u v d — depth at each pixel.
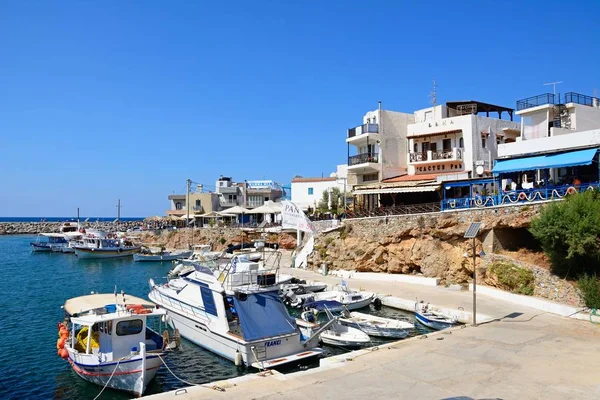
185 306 24.22
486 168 43.56
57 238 90.56
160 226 97.75
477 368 14.91
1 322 28.41
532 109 38.59
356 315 25.94
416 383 13.69
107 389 17.83
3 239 124.50
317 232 47.88
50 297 37.38
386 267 38.56
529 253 28.64
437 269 33.84
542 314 22.86
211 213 83.81
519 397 12.31
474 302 21.23
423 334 21.73
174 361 20.67
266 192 96.69
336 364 15.88
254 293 21.33
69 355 19.27
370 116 50.72
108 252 72.00
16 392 17.67
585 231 22.25
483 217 30.67
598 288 22.00
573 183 28.33
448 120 45.12
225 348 20.62
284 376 14.77
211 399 12.90
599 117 38.62
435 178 42.16
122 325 18.45
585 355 15.98
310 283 36.41
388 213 41.53
